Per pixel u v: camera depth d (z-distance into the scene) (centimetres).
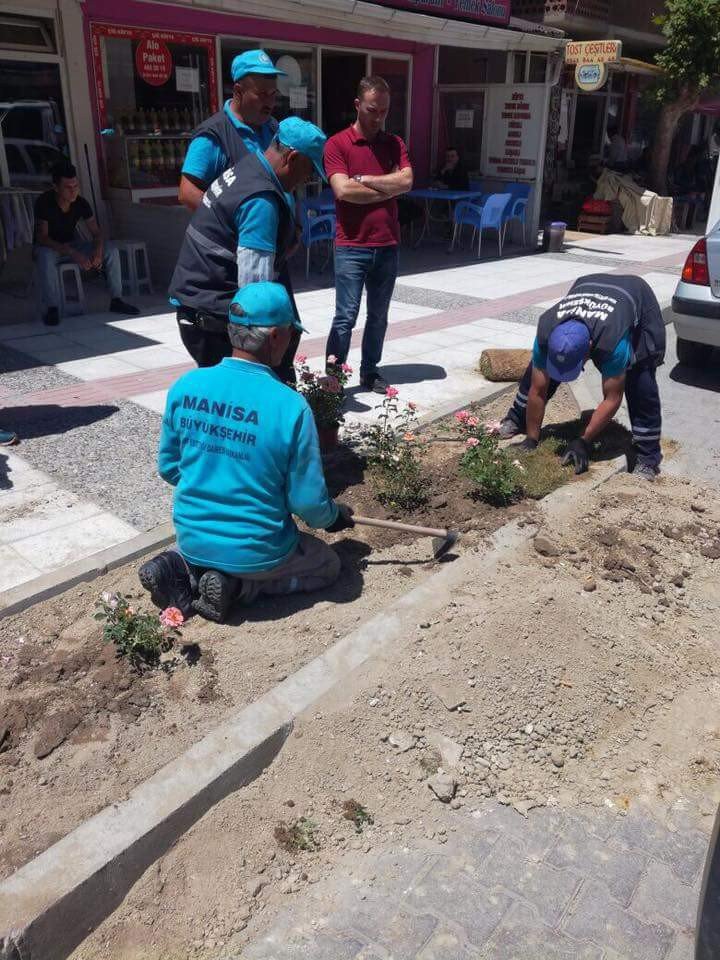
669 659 359
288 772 286
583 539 427
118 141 1032
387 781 290
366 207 566
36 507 430
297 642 335
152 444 516
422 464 498
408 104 1457
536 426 516
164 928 241
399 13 1152
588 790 299
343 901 253
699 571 422
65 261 845
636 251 1462
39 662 318
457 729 310
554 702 325
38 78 957
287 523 343
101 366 679
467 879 262
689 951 242
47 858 238
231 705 303
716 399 690
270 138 445
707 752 318
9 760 277
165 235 966
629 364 482
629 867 269
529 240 1474
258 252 384
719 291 685
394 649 329
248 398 318
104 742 286
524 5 1906
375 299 603
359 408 593
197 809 264
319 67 1278
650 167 1944
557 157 2000
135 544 388
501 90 1431
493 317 894
